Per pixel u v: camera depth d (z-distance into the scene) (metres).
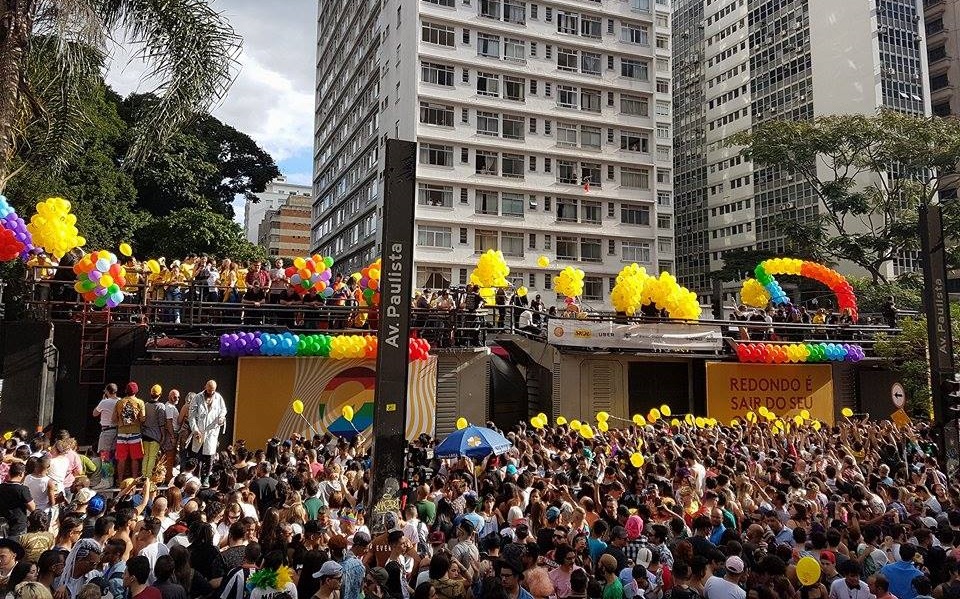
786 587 6.30
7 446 10.55
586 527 7.92
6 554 5.70
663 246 57.97
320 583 5.70
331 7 66.81
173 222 35.94
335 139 62.91
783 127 44.69
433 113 45.00
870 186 45.84
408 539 7.09
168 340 16.31
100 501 7.28
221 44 10.64
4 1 9.45
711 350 22.31
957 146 41.50
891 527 8.27
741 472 11.41
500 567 5.91
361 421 17.14
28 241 12.18
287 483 8.57
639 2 51.28
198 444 11.69
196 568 6.12
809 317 25.67
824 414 23.48
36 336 14.17
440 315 18.62
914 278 43.38
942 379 14.45
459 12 45.94
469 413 18.77
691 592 6.20
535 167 47.78
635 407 22.23
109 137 33.66
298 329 16.62
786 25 61.25
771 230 60.81
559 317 20.31
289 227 98.81
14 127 9.84
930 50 63.69
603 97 50.03
